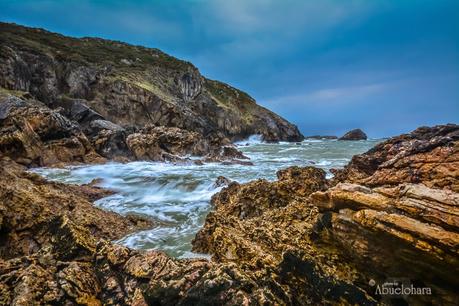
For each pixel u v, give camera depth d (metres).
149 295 5.13
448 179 6.81
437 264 4.55
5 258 7.61
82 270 5.94
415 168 7.67
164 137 31.39
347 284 5.00
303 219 8.14
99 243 6.64
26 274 5.50
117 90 50.50
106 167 23.97
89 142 27.98
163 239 9.73
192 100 67.06
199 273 5.29
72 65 49.47
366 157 12.63
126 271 5.85
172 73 67.12
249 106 75.25
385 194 5.75
